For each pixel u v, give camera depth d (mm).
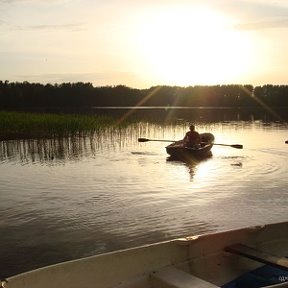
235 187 13875
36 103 95812
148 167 17891
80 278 5277
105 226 9961
